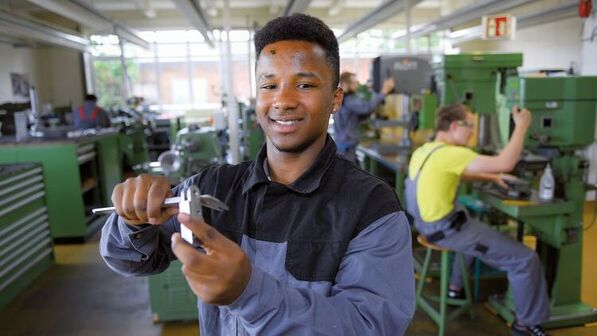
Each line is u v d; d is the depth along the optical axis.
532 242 3.51
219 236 0.50
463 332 2.46
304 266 0.69
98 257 3.70
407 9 5.18
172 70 9.46
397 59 3.57
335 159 0.79
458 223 2.29
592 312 2.48
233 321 0.73
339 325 0.57
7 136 4.39
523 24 5.68
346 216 0.71
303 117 0.72
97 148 4.54
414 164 2.48
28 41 7.32
